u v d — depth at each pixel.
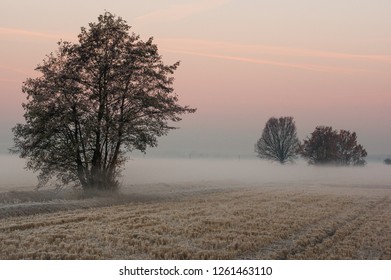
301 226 25.16
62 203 31.88
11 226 22.56
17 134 39.78
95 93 40.78
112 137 39.41
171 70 42.53
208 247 19.23
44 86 39.38
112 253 17.77
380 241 21.27
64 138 40.50
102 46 41.16
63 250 17.91
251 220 26.73
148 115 41.47
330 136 112.31
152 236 20.98
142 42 42.25
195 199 40.75
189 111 42.22
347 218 28.98
